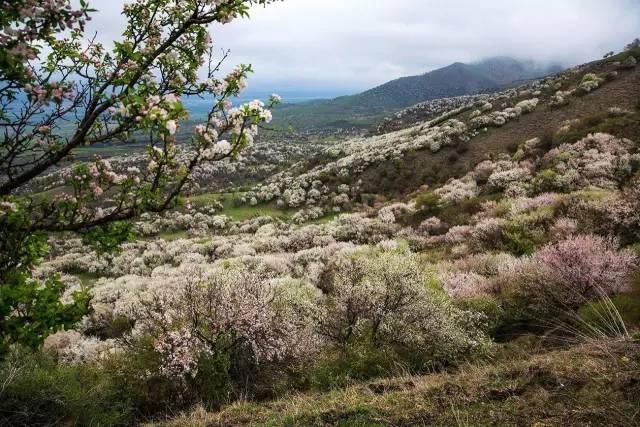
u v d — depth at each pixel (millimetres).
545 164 28625
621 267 7699
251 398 6047
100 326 14055
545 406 3436
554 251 8531
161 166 3271
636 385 3346
